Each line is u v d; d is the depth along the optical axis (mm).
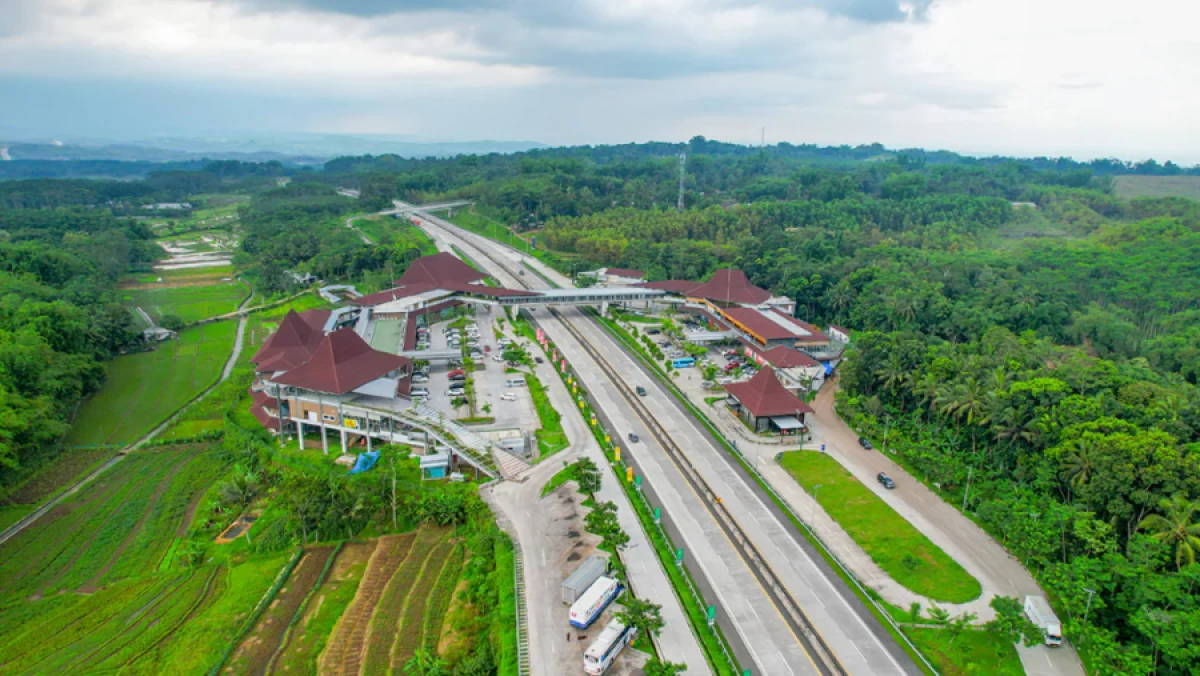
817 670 94562
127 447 171250
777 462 156375
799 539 126000
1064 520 113000
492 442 156375
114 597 116438
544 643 97938
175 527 137875
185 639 104875
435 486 143875
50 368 182250
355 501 131875
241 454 162875
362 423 159000
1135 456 111062
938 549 124375
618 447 160750
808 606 107875
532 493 139250
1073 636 99875
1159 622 91938
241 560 126062
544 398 187375
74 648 104125
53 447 167000
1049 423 132750
